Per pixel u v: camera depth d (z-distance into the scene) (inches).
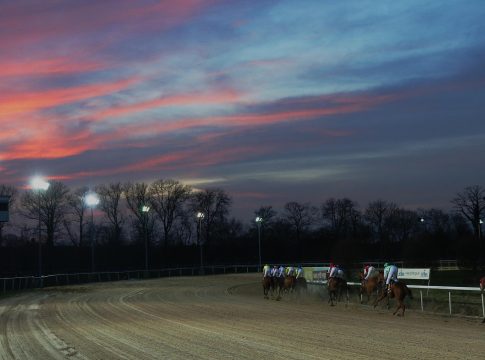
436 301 996.6
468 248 2266.2
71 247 2928.2
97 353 515.2
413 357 465.4
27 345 576.4
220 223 4116.6
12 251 2659.9
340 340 567.8
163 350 520.7
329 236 4357.8
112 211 3720.5
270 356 477.1
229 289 1609.3
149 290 1546.5
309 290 1280.8
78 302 1127.6
